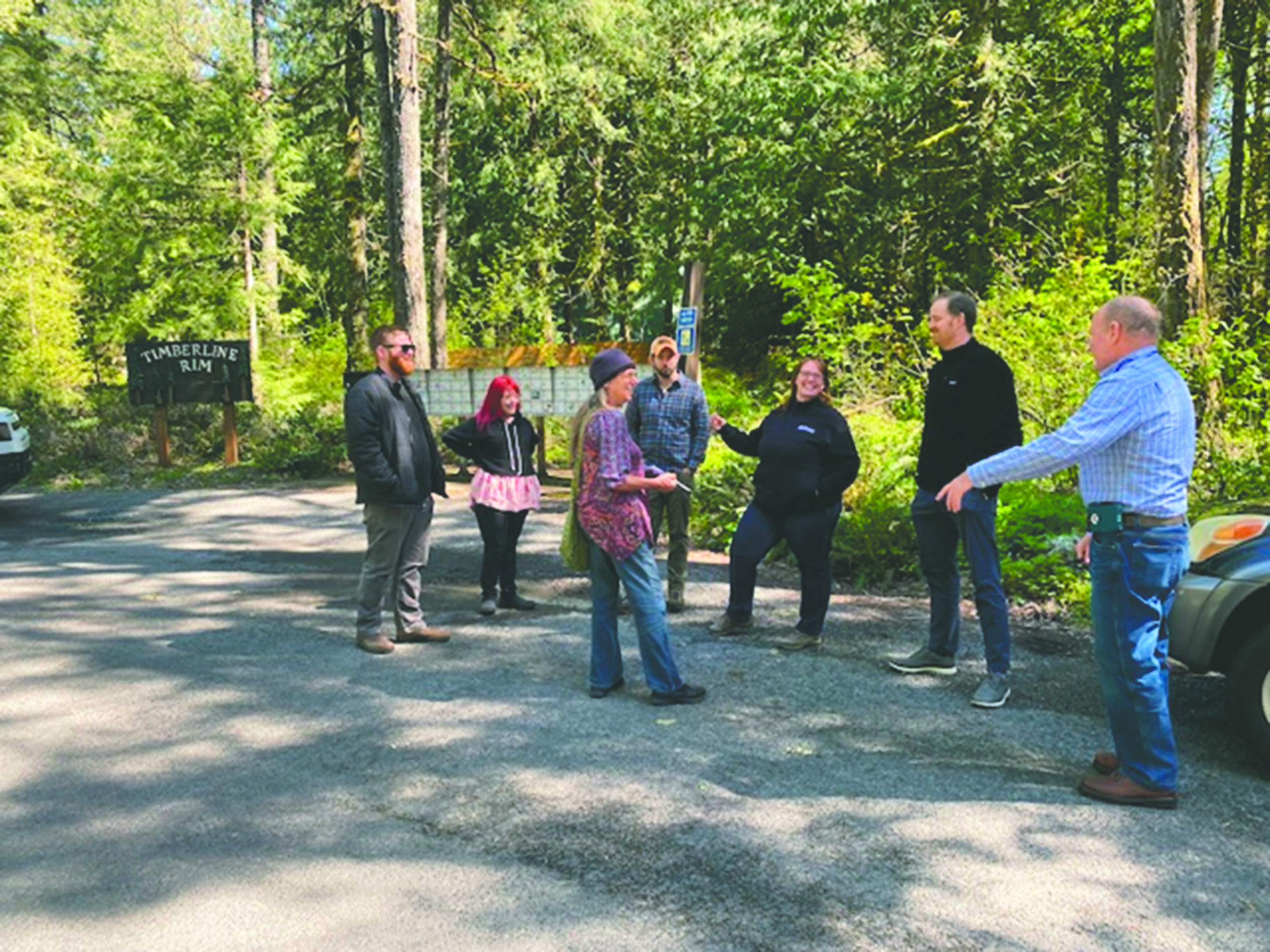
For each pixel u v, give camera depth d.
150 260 16.28
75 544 8.99
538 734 4.37
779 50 19.03
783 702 4.74
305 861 3.27
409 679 5.14
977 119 16.52
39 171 21.20
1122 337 3.55
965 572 7.00
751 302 20.83
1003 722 4.46
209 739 4.34
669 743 4.25
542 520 9.83
